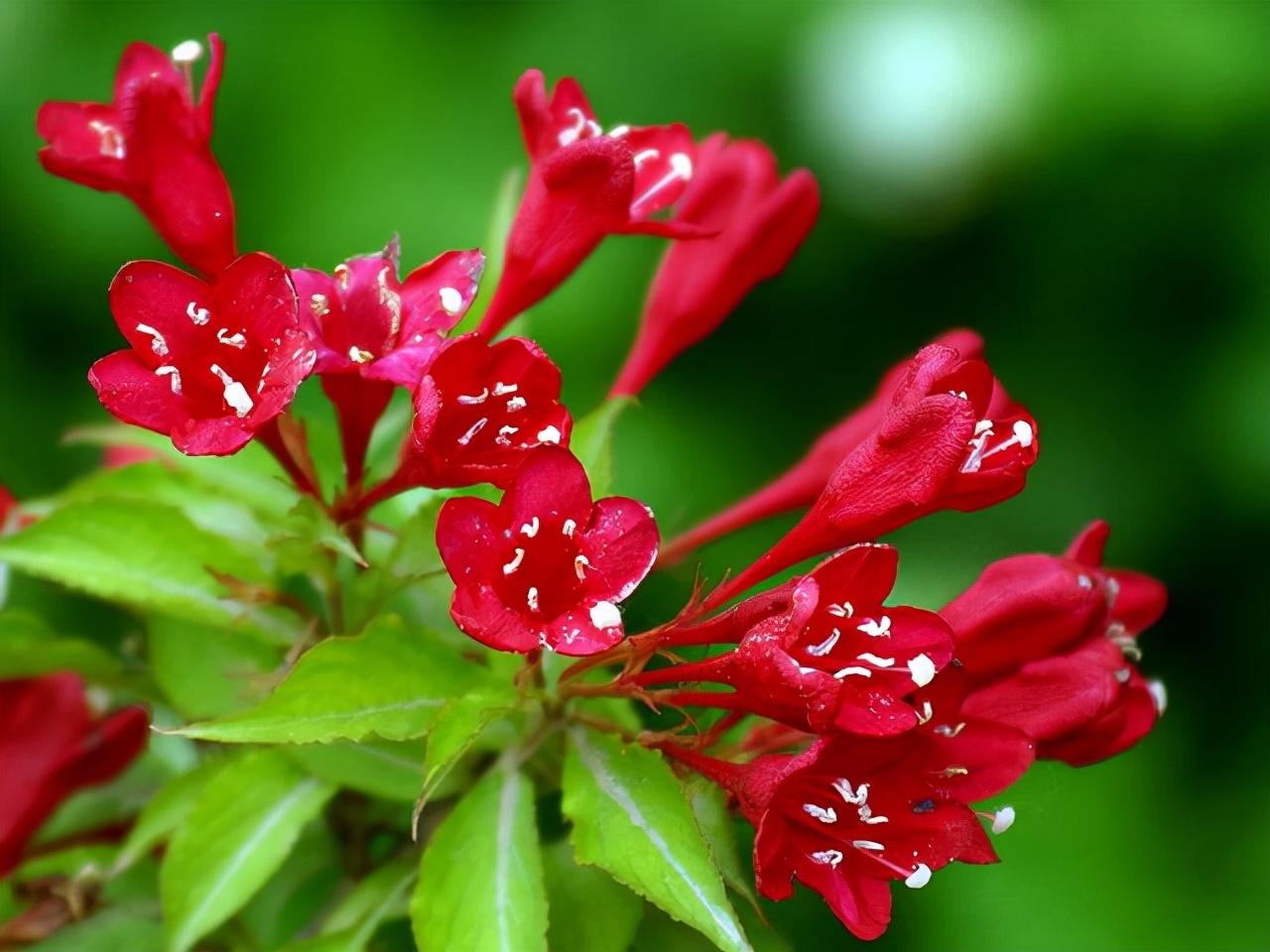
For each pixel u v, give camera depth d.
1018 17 0.60
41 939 0.45
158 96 0.42
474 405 0.40
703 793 0.41
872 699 0.39
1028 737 0.41
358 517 0.42
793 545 0.41
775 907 0.52
